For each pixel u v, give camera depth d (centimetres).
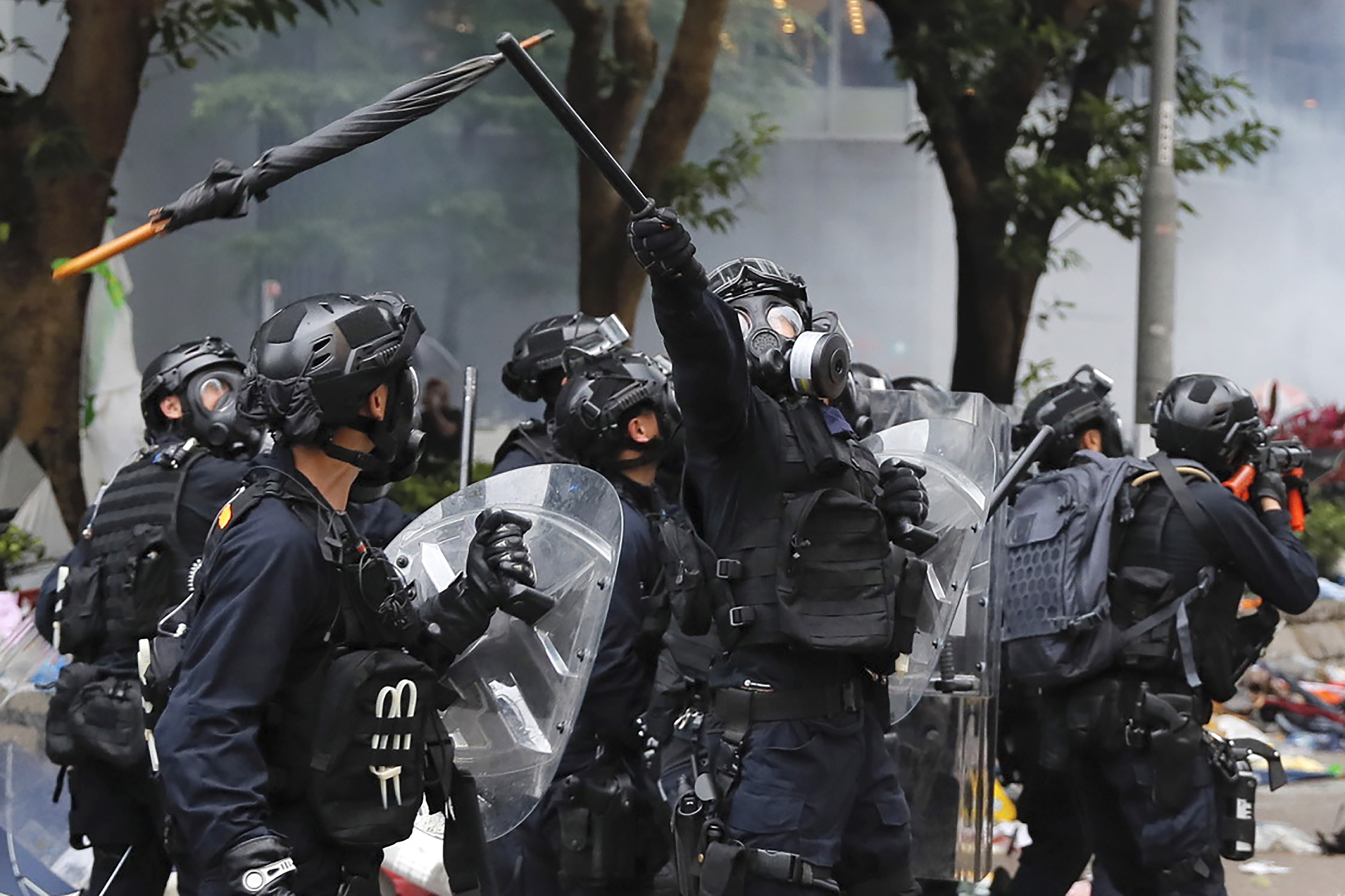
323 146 1048
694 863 1388
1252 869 2509
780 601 1339
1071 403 2147
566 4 4509
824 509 1349
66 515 3609
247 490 1053
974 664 1834
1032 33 4800
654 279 1221
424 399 5259
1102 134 4912
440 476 4884
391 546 1451
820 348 1327
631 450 1645
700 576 1377
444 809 1126
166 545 1680
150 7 3662
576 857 1527
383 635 1057
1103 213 4972
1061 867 2020
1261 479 1800
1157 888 1733
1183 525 1725
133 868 1698
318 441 1062
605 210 4541
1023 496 1847
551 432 1791
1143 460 1797
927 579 1658
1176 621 1711
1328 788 3102
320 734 1020
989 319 5153
